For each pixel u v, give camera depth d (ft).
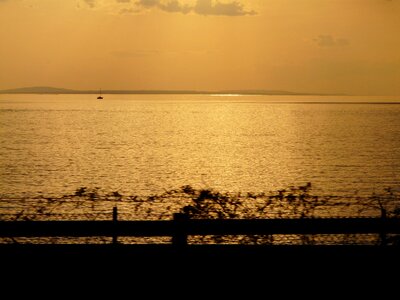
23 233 51.88
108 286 49.37
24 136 506.48
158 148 401.08
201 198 66.44
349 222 52.85
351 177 238.68
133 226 52.06
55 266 52.08
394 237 54.75
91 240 75.05
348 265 53.16
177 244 51.72
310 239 64.03
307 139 492.95
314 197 70.13
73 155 342.64
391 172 255.70
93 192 83.46
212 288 49.49
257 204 67.10
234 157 337.52
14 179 228.43
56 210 79.15
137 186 210.79
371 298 48.34
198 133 576.61
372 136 526.16
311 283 50.55
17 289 48.96
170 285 49.83
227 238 61.72
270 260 53.31
